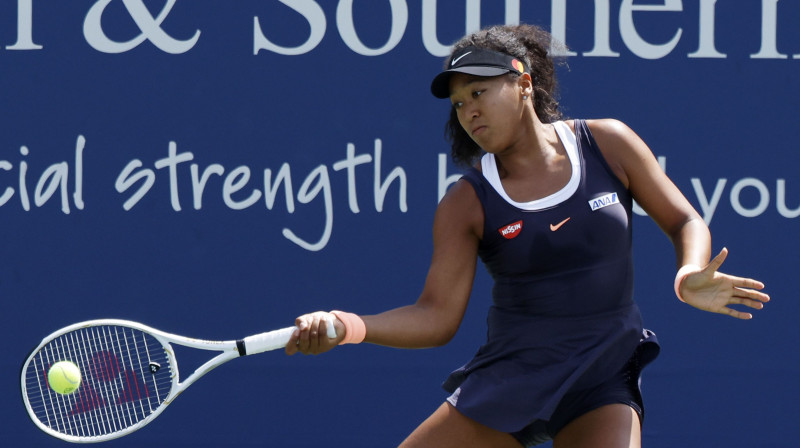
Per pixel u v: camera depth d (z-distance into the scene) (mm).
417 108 17297
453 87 9992
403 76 17297
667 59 17219
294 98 17234
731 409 16938
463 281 10242
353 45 17297
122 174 17141
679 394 16953
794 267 17078
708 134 17203
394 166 17266
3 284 17000
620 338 9938
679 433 16938
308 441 17000
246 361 17047
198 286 17109
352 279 17188
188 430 16891
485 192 10047
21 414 16797
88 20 17188
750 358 16969
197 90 17203
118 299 17062
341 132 17266
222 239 17156
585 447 9852
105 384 12414
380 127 17281
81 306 17031
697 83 17219
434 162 17281
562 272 9867
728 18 17203
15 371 16891
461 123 10141
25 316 16984
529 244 9812
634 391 10156
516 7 17266
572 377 9766
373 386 17047
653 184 10078
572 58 17266
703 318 17000
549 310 9938
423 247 17234
